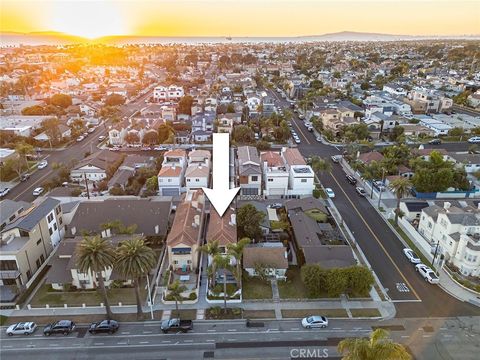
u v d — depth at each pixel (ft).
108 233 196.34
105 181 290.15
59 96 556.10
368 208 255.50
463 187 270.46
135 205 222.89
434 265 192.44
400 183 227.40
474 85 613.11
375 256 201.05
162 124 414.82
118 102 582.76
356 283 162.40
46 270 191.31
